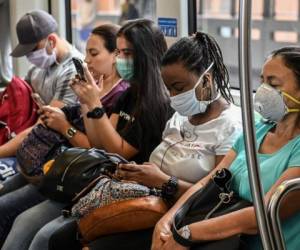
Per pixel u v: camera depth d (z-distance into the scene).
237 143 2.23
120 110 2.79
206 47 2.33
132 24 2.71
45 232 2.47
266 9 6.22
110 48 3.00
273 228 1.43
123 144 2.69
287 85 1.93
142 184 2.35
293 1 6.23
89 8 8.59
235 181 2.08
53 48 3.38
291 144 1.96
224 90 2.41
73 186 2.44
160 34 2.72
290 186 1.47
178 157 2.40
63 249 2.42
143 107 2.64
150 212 2.16
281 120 2.01
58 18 4.35
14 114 3.46
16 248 2.59
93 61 3.00
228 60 3.39
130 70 2.69
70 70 3.32
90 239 2.26
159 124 2.63
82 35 4.55
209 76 2.33
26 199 2.86
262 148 2.06
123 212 2.17
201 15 3.39
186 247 1.93
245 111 1.37
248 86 1.36
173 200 2.27
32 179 2.91
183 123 2.48
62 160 2.54
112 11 8.44
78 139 2.89
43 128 2.96
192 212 2.03
